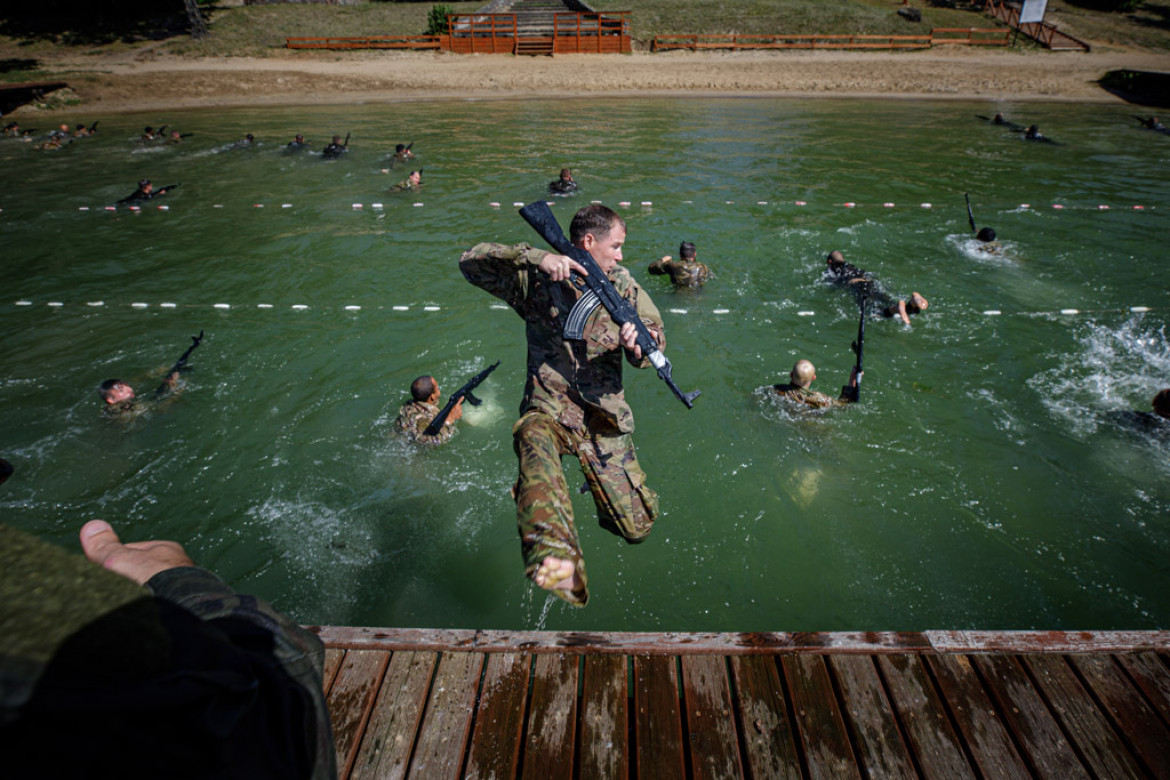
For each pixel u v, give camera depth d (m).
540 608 4.44
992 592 4.53
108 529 1.34
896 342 7.62
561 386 2.38
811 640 3.23
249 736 0.81
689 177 13.98
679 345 7.62
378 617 4.37
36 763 0.54
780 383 6.90
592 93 24.56
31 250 10.45
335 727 2.85
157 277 9.48
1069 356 7.29
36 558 0.61
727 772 2.67
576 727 2.87
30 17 31.62
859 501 5.34
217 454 5.90
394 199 12.70
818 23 31.20
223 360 7.36
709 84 25.16
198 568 1.16
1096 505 5.26
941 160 15.34
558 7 33.22
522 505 1.94
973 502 5.30
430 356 7.45
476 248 2.41
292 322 8.20
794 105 22.41
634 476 2.48
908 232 10.77
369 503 5.34
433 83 25.31
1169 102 22.41
